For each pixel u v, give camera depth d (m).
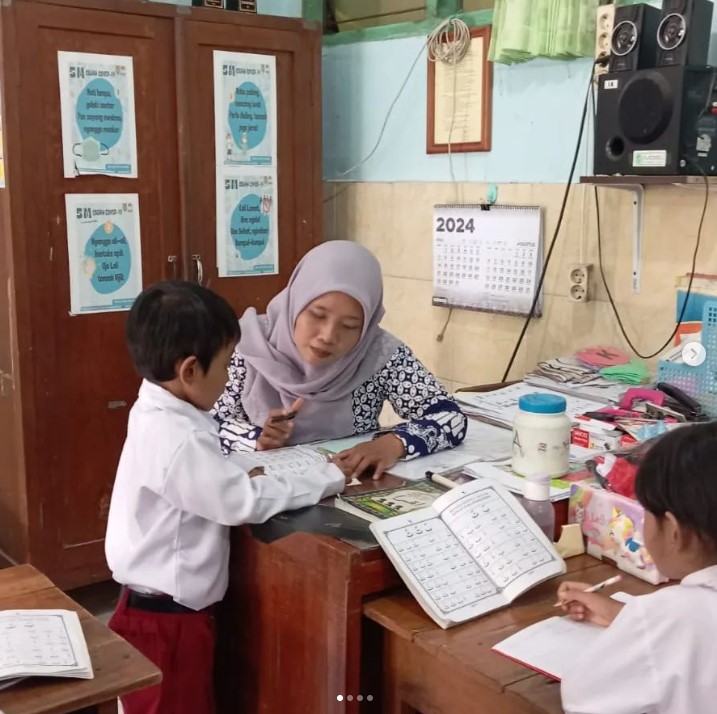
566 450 1.70
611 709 1.05
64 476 2.85
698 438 1.09
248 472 1.64
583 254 2.60
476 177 2.90
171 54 2.87
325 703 1.46
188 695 1.61
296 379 2.02
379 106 3.21
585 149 2.56
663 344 2.44
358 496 1.62
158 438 1.53
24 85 2.60
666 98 2.12
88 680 1.18
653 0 2.37
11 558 2.94
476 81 2.84
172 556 1.57
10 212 2.63
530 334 2.79
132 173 2.84
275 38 3.07
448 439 1.91
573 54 2.50
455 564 1.41
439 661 1.33
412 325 3.19
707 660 1.02
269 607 1.56
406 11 3.20
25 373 2.72
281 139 3.14
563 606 1.36
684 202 2.34
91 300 2.81
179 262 2.98
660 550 1.13
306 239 3.25
